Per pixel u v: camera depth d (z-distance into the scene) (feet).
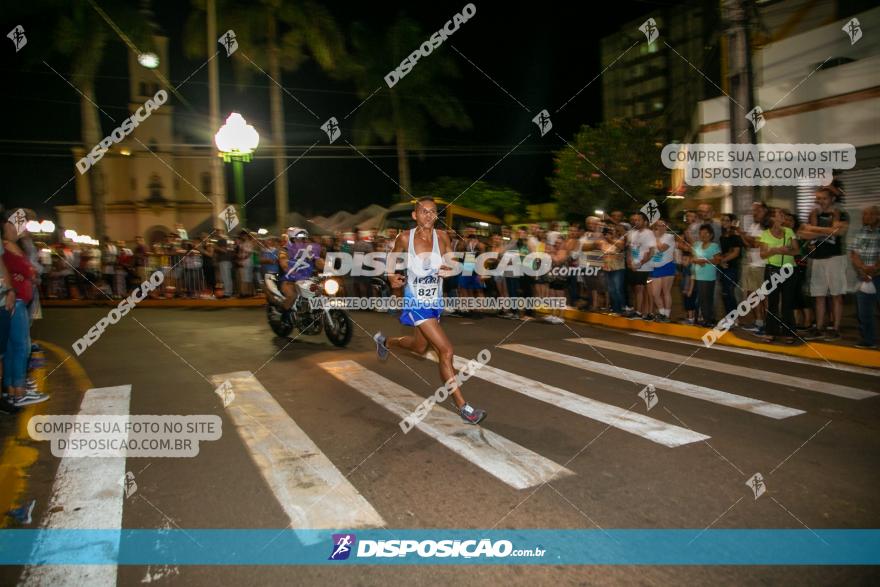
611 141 100.99
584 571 9.17
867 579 8.92
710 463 13.20
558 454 13.85
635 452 13.92
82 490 12.33
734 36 32.30
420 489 12.08
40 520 11.04
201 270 57.82
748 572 9.09
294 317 30.40
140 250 59.82
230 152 54.70
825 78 43.55
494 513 11.02
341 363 25.03
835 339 25.71
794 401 18.01
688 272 32.37
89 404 19.03
